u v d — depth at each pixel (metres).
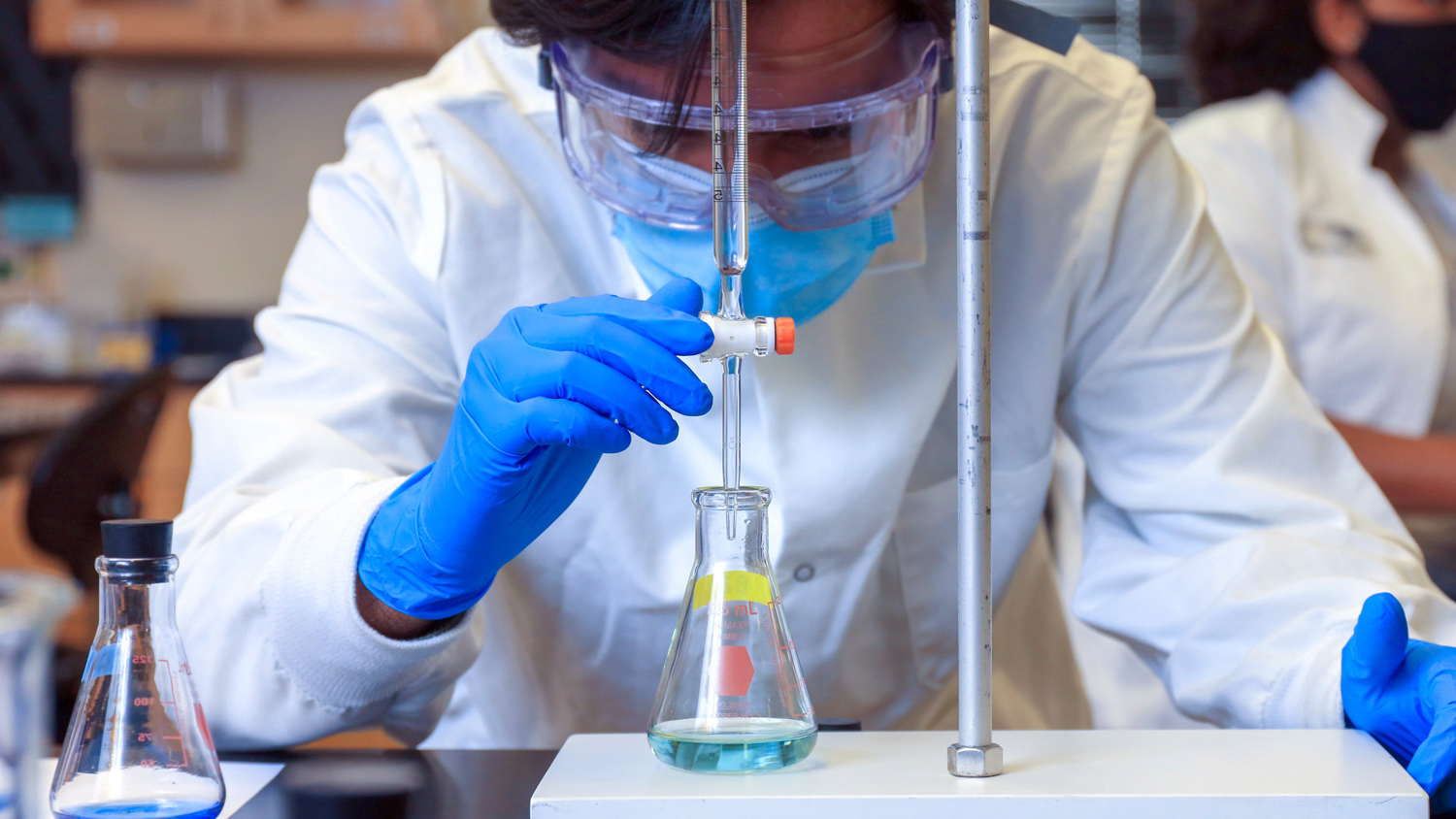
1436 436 2.32
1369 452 2.18
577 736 0.93
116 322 5.14
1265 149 2.46
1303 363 2.48
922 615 1.37
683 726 0.80
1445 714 0.84
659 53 0.93
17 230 5.17
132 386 3.20
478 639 1.11
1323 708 0.98
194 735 0.82
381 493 1.02
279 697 1.01
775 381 1.19
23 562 4.61
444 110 1.25
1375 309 2.43
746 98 0.89
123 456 3.29
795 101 0.97
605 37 0.94
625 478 1.24
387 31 4.58
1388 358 2.44
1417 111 2.51
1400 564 1.13
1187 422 1.26
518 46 1.08
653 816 0.74
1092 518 1.40
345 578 0.97
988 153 0.75
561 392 0.84
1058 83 1.28
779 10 0.95
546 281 1.23
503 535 0.93
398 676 1.02
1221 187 2.47
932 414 1.24
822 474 1.20
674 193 1.03
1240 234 2.44
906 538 1.32
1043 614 1.64
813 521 1.20
